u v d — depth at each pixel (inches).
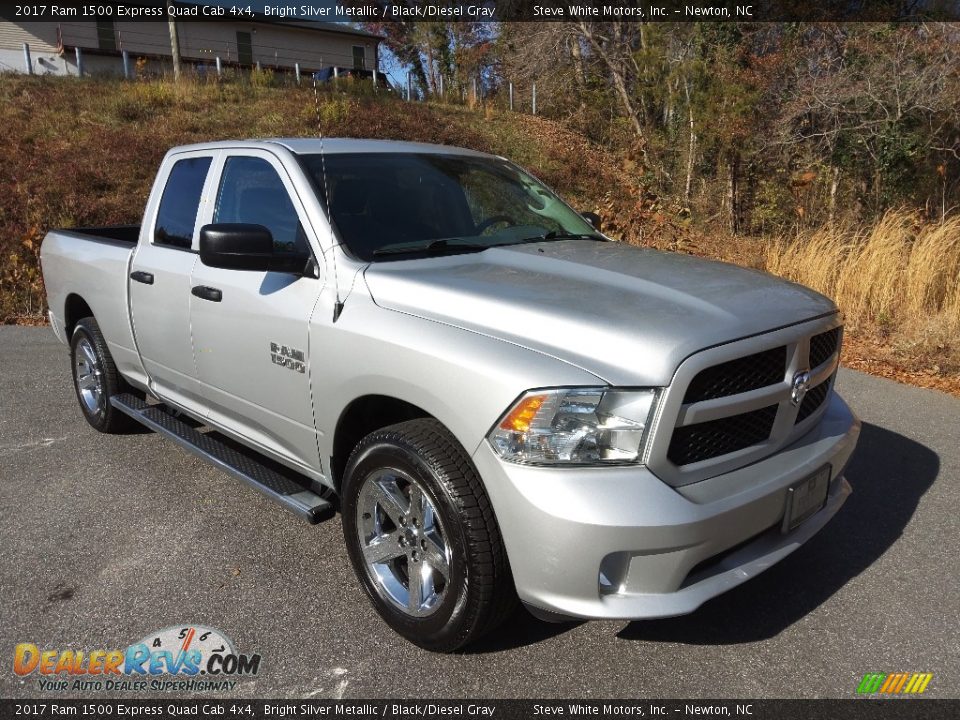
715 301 107.7
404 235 133.2
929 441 192.1
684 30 660.7
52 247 213.2
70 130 673.6
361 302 117.0
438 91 1261.1
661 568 92.9
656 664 107.9
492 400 95.3
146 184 572.1
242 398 142.1
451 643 105.6
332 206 130.7
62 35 1230.3
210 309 143.8
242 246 119.5
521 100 1013.2
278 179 138.9
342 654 110.5
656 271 122.7
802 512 108.8
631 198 485.4
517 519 93.4
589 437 92.2
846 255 346.9
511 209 155.1
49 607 121.7
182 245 160.4
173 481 169.8
